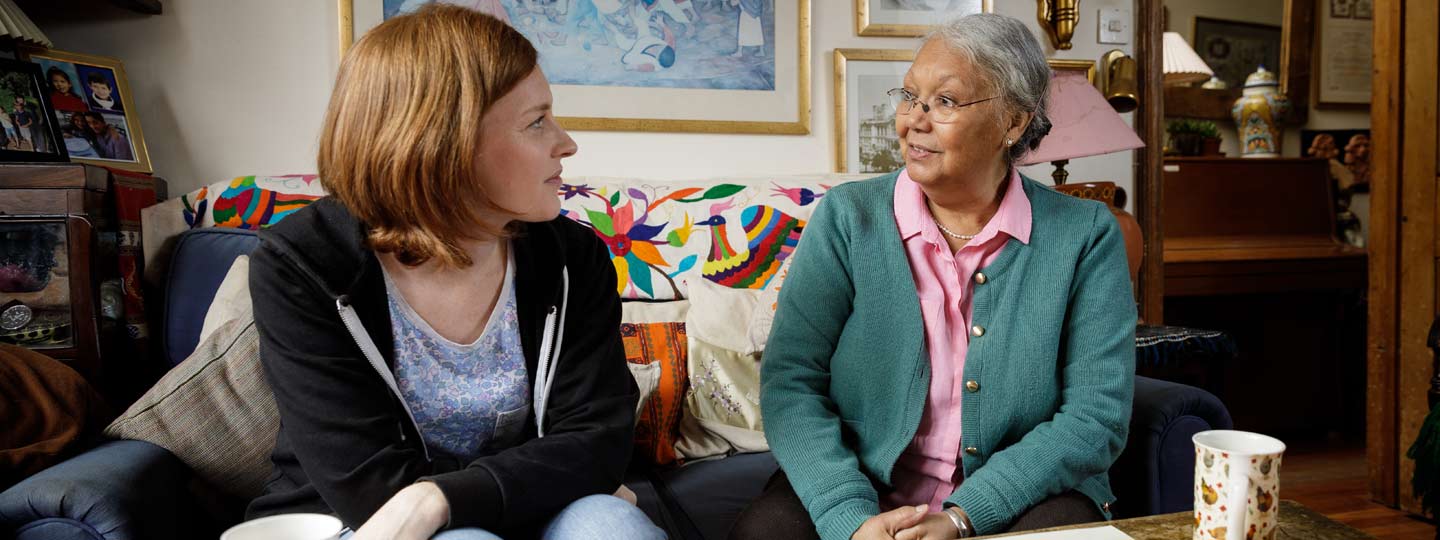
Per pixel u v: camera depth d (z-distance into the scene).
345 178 1.00
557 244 1.16
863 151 2.60
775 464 1.71
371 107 0.98
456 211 1.00
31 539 1.06
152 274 1.89
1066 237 1.31
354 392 1.02
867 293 1.32
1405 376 2.61
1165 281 3.46
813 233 1.38
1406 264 2.58
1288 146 4.32
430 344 1.09
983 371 1.28
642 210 2.08
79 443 1.32
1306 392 3.82
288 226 1.06
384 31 1.00
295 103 2.24
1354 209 4.38
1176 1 4.12
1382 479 2.73
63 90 1.96
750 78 2.51
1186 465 1.48
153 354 1.88
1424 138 2.49
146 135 2.16
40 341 1.69
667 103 2.45
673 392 1.74
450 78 0.97
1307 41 4.29
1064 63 2.74
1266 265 3.60
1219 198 3.90
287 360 1.01
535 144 1.03
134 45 2.14
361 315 1.04
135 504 1.12
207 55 2.19
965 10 2.66
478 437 1.14
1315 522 1.02
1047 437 1.23
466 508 0.94
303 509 1.07
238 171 2.22
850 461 1.24
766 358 1.40
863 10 2.57
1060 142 2.35
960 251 1.32
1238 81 4.26
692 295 1.95
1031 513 1.20
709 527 1.45
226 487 1.36
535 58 1.05
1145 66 2.80
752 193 2.15
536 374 1.14
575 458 1.05
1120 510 1.54
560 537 0.99
